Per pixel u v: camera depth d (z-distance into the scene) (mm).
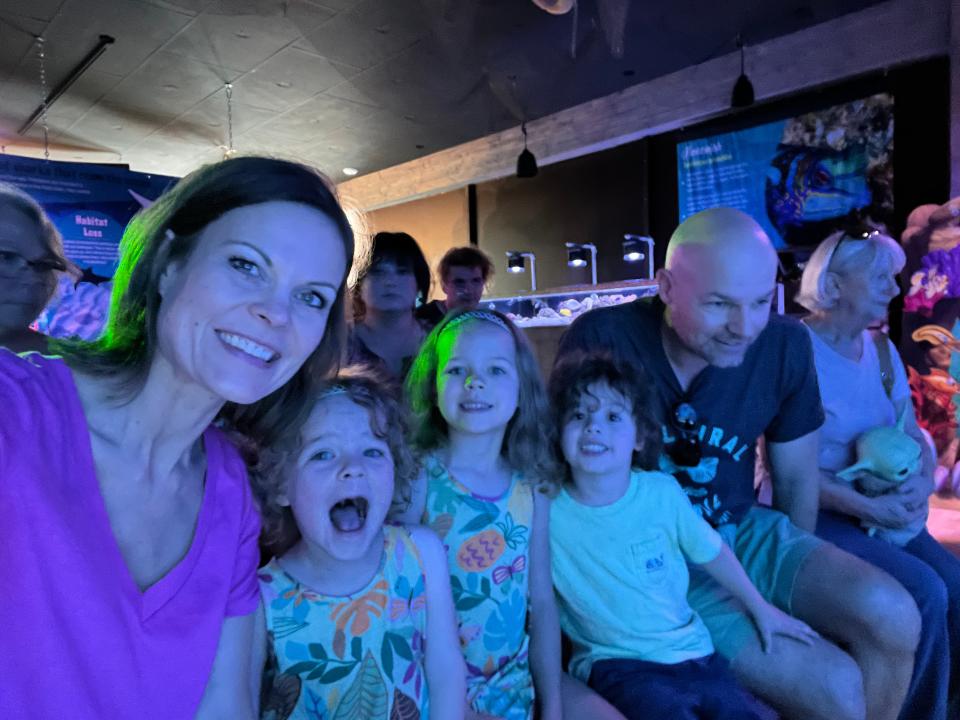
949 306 4641
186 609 831
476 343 1425
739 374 1720
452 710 1232
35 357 776
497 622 1403
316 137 7867
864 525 1976
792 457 1869
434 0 4582
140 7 4703
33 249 1688
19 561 674
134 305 810
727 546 1609
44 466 701
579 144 7262
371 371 1314
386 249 2408
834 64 5266
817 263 2074
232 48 5332
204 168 795
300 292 786
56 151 8352
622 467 1530
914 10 4852
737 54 5812
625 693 1389
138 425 802
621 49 5543
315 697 1120
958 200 4602
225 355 747
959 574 1888
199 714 907
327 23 4910
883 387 2178
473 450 1469
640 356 1777
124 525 802
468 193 8734
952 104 4734
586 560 1535
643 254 6852
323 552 1157
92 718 727
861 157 5320
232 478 947
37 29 5023
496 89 6391
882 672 1513
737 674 1528
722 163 6234
